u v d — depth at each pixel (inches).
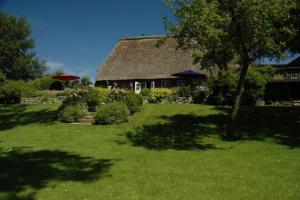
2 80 1507.1
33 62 3503.9
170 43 1978.3
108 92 1123.9
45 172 515.5
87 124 946.7
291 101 1316.4
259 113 1025.5
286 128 870.4
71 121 975.0
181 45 741.3
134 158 604.7
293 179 487.5
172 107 1130.0
